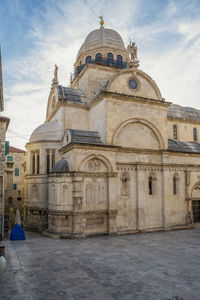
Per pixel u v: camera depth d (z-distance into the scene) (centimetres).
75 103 3316
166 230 2916
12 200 4919
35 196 3231
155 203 2952
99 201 2638
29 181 3291
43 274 1483
